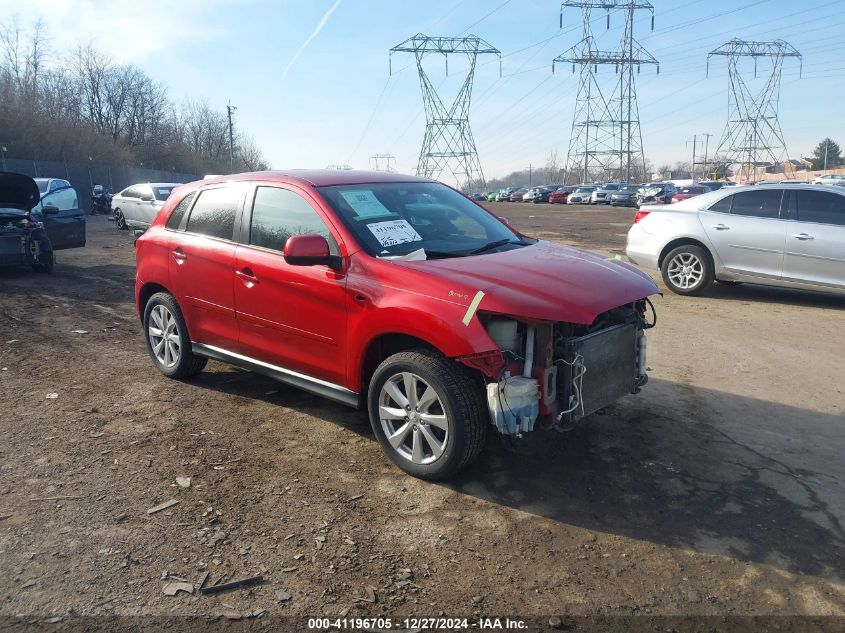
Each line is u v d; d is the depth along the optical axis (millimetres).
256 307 4719
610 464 4125
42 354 6508
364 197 4613
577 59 66562
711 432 4613
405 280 3859
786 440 4484
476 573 3043
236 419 4852
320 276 4254
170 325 5656
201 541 3275
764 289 10117
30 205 11211
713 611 2795
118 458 4184
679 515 3539
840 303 8969
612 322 4180
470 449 3709
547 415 3693
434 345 3672
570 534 3363
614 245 16344
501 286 3664
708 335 7262
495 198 72875
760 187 9125
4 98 43375
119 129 66938
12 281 10734
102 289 10211
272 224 4715
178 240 5391
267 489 3805
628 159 70688
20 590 2893
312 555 3170
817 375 5863
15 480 3877
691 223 9430
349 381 4215
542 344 3629
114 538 3293
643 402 5191
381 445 4102
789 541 3297
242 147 101625
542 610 2799
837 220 8438
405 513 3557
